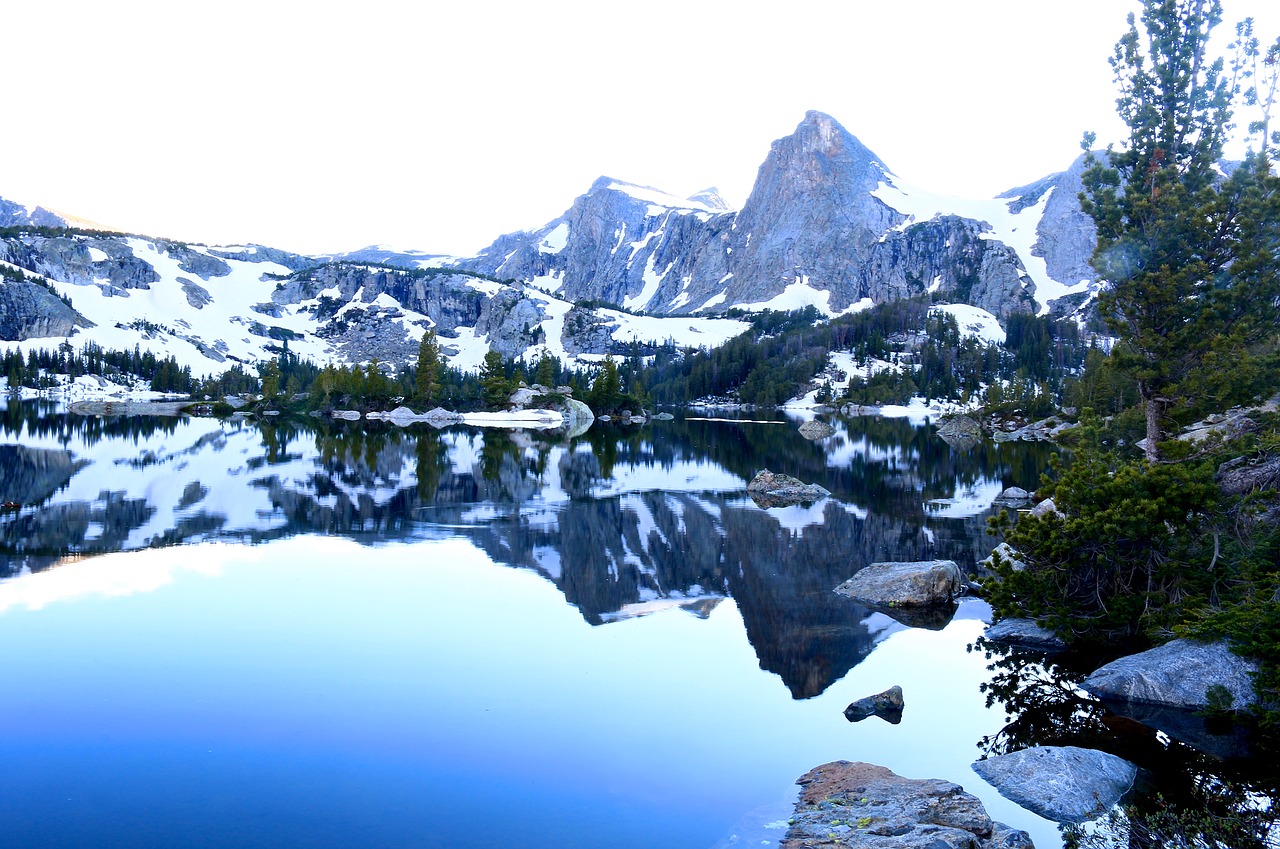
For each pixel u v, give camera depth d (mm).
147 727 11656
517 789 10141
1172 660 14164
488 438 82938
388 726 11922
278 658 14766
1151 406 27656
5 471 41250
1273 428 20094
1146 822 9797
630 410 150250
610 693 13570
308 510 31781
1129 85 28750
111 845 8562
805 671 14984
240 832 8914
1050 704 13617
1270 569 15594
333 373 149375
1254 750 11953
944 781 10344
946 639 17219
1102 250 27969
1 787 9844
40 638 15648
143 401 176375
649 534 28188
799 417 161625
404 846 8719
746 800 10070
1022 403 122500
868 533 29156
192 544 24781
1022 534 17969
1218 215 26109
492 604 18953
